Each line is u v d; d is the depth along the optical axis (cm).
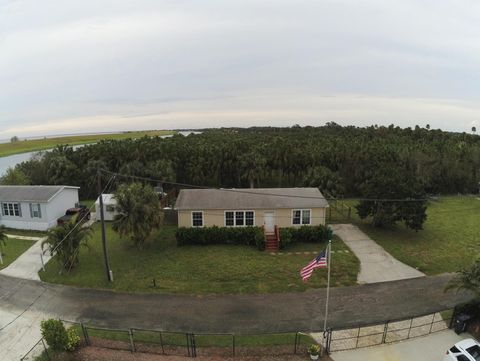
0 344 1595
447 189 4875
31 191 3366
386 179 2969
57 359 1466
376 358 1466
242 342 1562
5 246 2781
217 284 2114
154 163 4422
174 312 1825
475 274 1633
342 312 1814
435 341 1579
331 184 3872
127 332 1644
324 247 2672
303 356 1472
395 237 2925
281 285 2098
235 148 5131
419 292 2027
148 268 2331
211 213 2773
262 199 2891
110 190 4297
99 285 2120
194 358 1460
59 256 2292
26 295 2022
